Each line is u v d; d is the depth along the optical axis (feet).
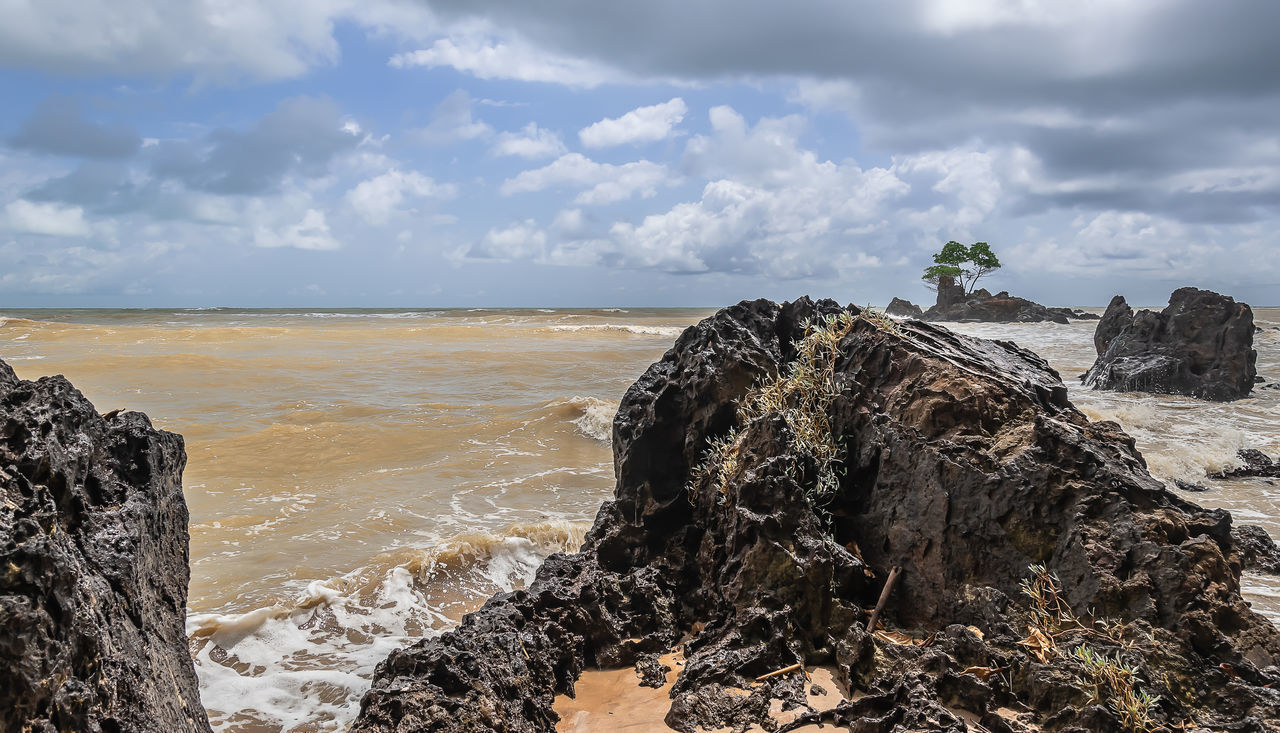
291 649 22.84
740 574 18.56
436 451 46.19
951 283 270.05
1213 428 51.65
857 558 19.44
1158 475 39.50
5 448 9.86
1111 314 82.58
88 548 10.26
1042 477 17.24
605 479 40.63
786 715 15.72
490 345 113.39
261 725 18.74
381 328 139.44
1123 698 13.99
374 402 61.77
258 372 78.07
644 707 17.06
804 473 19.97
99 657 9.18
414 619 24.90
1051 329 173.99
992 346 25.21
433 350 103.09
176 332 120.57
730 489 20.20
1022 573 17.22
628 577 20.80
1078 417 20.67
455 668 14.94
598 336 132.26
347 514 34.14
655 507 22.56
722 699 16.14
